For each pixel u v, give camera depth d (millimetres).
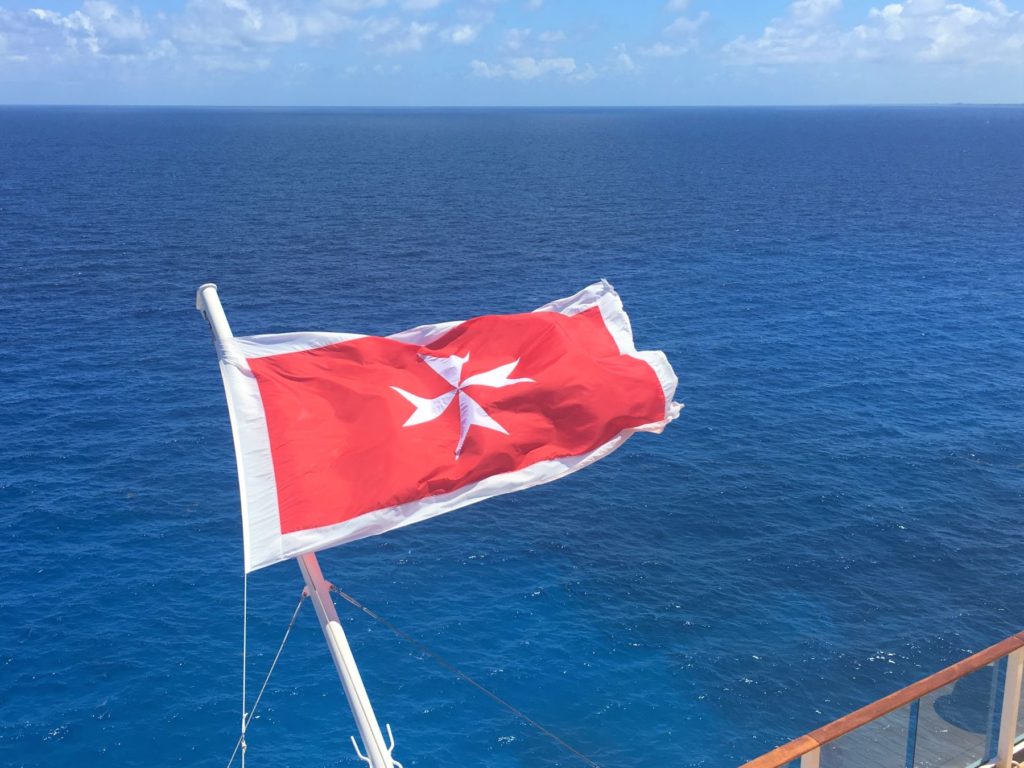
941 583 38562
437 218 136125
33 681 32188
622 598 37531
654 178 198250
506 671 33000
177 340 71750
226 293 86875
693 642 34656
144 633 35062
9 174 192875
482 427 11484
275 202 153250
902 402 59531
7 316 77125
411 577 39094
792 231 125688
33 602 36875
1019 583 38531
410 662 33562
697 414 57062
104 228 123312
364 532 10383
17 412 56188
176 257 103875
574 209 147000
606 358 12898
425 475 10820
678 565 40000
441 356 12312
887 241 117812
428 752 29219
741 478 48188
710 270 99312
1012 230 126938
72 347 69312
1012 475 48688
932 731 9758
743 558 40500
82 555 40562
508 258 105062
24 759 28703
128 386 61344
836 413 57562
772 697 31812
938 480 48031
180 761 28969
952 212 145250
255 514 10250
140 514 44281
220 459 50531
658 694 31922
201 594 37844
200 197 158625
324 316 79688
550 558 40625
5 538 41688
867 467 49562
